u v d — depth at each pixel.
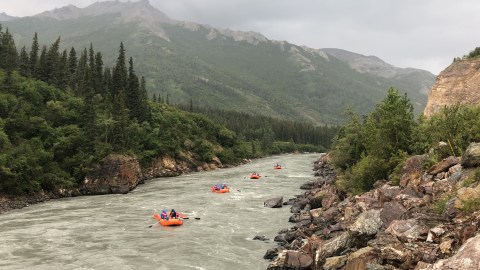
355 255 15.92
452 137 27.58
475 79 54.28
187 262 24.66
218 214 39.34
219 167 102.88
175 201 47.75
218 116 187.38
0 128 55.25
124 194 55.62
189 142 100.06
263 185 62.06
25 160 51.34
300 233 28.02
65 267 24.06
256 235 30.84
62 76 87.06
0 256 26.22
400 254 14.59
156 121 96.00
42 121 62.16
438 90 58.78
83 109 68.69
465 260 10.66
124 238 30.59
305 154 174.00
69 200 51.12
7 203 46.25
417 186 23.22
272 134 181.25
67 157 60.47
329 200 37.41
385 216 19.44
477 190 16.09
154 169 81.25
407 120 37.62
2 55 81.00
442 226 15.67
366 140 48.53
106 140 64.75
